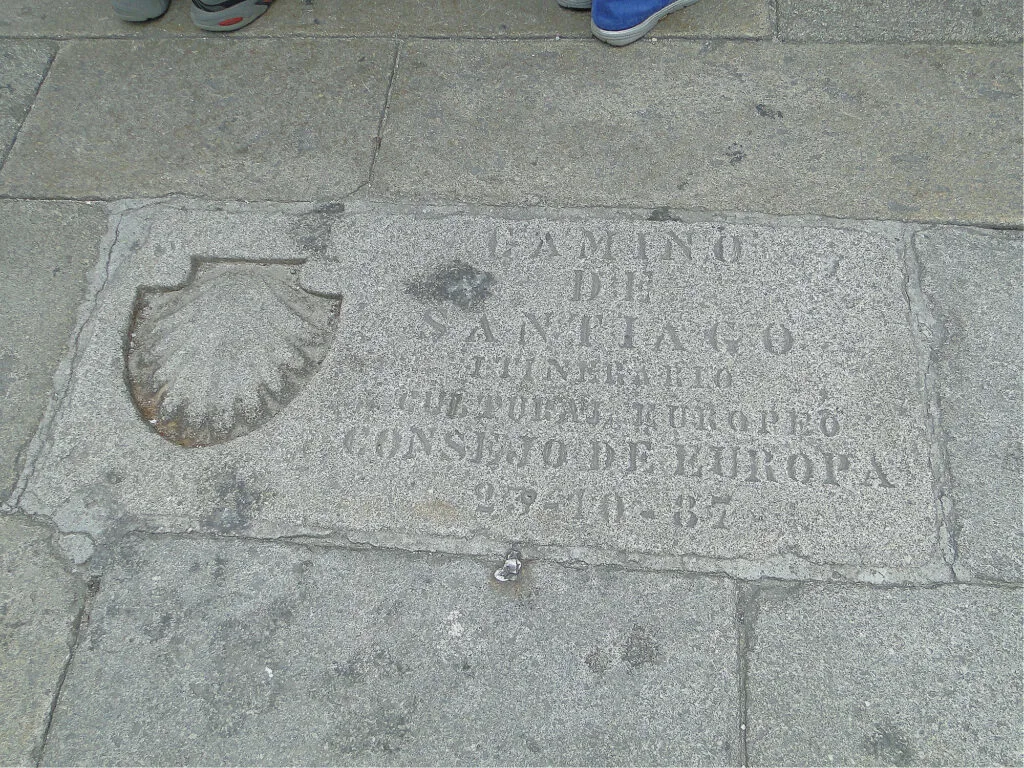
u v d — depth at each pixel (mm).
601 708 1843
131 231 2559
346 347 2299
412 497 2086
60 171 2701
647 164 2594
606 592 1962
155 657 1929
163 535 2074
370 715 1854
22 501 2125
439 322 2324
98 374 2309
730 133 2646
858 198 2484
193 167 2686
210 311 2326
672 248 2412
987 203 2459
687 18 2930
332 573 2016
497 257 2430
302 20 3031
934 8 2881
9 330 2389
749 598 1942
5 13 3107
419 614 1961
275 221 2549
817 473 2061
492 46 2918
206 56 2963
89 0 3117
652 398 2164
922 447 2090
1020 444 2094
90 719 1867
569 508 2051
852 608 1923
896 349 2223
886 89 2719
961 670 1854
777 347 2229
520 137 2684
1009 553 1971
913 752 1778
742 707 1835
